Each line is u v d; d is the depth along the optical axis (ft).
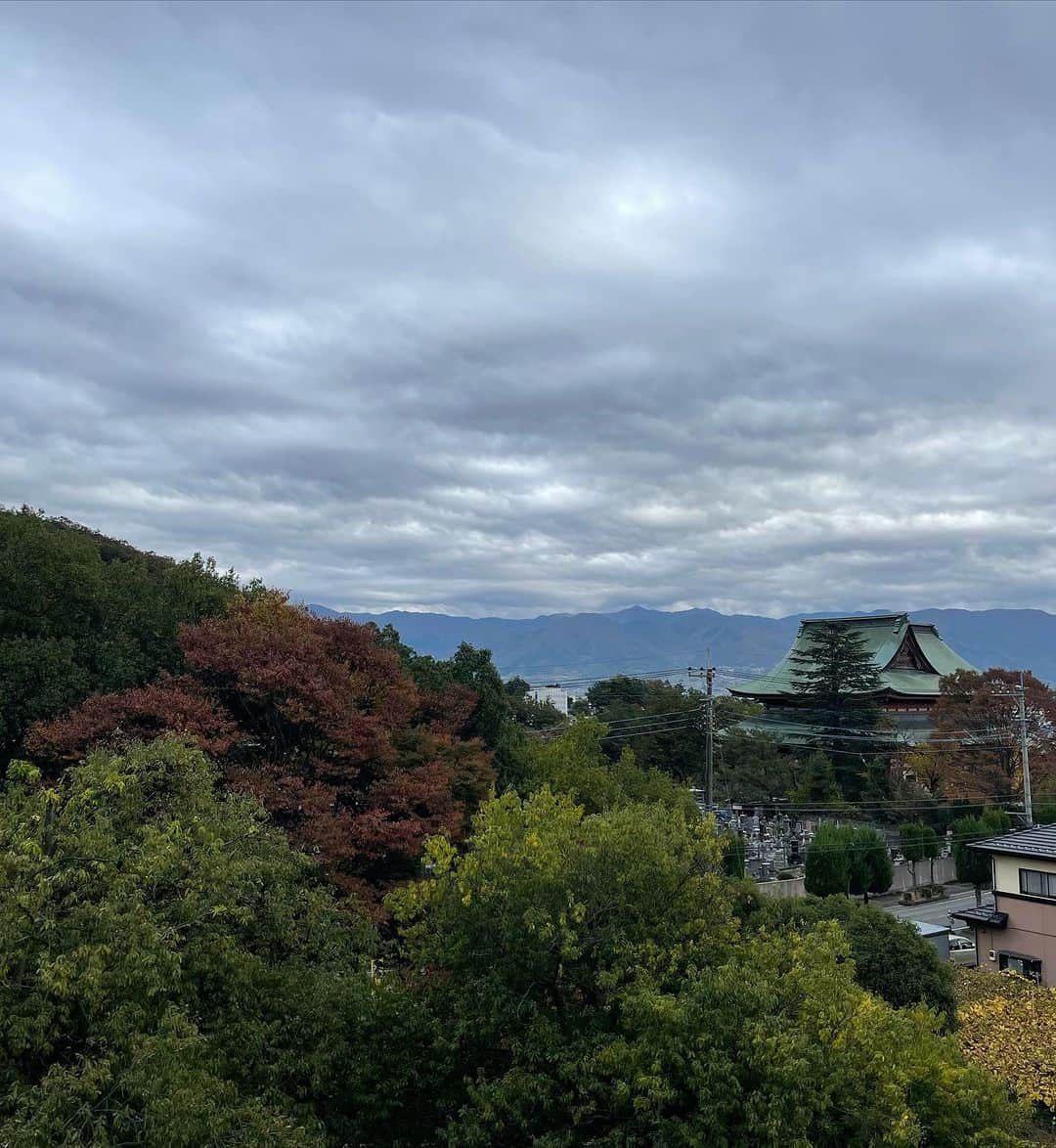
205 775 54.49
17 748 80.89
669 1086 35.68
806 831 192.75
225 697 84.53
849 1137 38.22
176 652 91.66
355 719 83.41
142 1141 30.60
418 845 79.00
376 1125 43.52
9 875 38.34
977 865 148.66
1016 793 183.62
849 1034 38.50
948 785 187.01
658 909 46.24
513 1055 42.75
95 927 36.73
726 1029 36.42
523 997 42.16
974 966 94.12
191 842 45.16
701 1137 34.45
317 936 50.72
